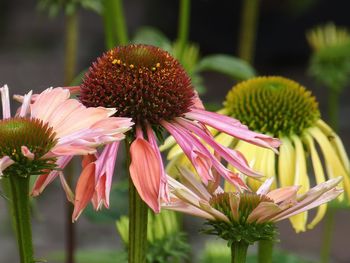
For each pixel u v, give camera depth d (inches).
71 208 27.6
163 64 17.0
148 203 15.5
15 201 15.8
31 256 15.9
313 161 20.8
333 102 35.5
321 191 16.2
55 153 15.5
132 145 15.9
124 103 16.7
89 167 16.0
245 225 16.3
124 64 16.9
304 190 19.9
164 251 21.5
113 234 51.7
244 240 16.3
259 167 20.0
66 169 28.0
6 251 48.7
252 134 16.8
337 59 35.2
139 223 16.5
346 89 82.8
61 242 50.7
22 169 15.5
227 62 27.2
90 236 51.0
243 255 16.5
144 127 16.8
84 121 15.7
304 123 21.6
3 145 15.5
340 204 25.0
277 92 21.9
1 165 15.1
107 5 26.5
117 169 40.3
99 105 16.8
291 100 21.7
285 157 20.5
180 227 24.1
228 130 16.8
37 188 16.6
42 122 15.7
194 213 16.3
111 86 16.8
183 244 21.8
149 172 15.7
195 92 17.6
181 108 16.9
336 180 16.3
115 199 25.1
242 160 16.5
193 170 19.7
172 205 16.2
